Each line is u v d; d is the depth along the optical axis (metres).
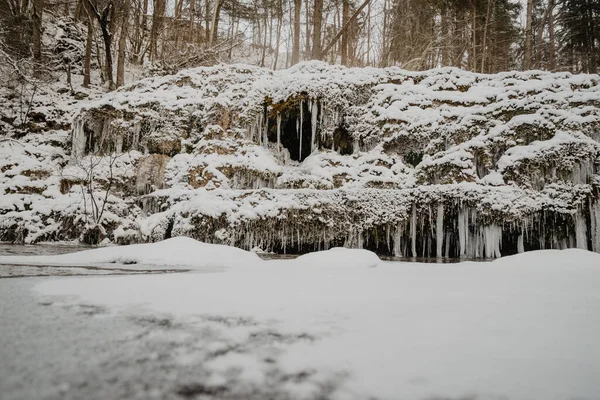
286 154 10.34
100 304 1.18
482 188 6.72
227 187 8.46
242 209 7.04
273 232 6.99
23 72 12.39
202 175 8.57
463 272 2.94
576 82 8.38
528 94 8.47
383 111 9.34
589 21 19.86
